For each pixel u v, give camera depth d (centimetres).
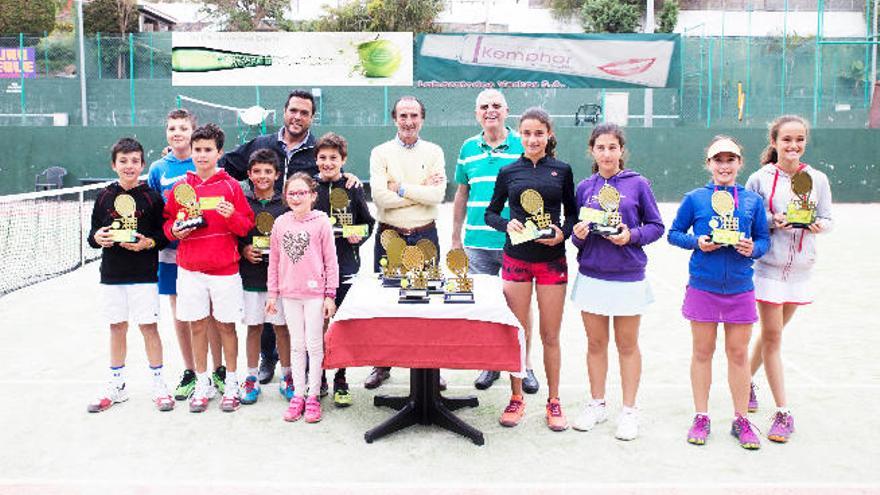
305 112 524
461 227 573
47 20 2728
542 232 436
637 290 442
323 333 483
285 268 469
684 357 616
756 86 2353
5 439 437
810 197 438
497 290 463
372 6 2634
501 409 496
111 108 2233
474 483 383
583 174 2012
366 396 521
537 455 419
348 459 412
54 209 1761
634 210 444
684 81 2345
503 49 1909
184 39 1994
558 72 1912
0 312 782
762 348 455
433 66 1934
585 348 644
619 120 2256
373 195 532
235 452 421
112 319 480
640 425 464
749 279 428
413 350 418
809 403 502
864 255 1177
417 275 438
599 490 376
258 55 1998
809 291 445
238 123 2188
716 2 3195
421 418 460
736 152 425
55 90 2230
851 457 415
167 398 488
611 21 2966
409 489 376
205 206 464
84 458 411
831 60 2416
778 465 405
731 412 487
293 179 462
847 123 2312
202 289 479
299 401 474
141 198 480
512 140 532
